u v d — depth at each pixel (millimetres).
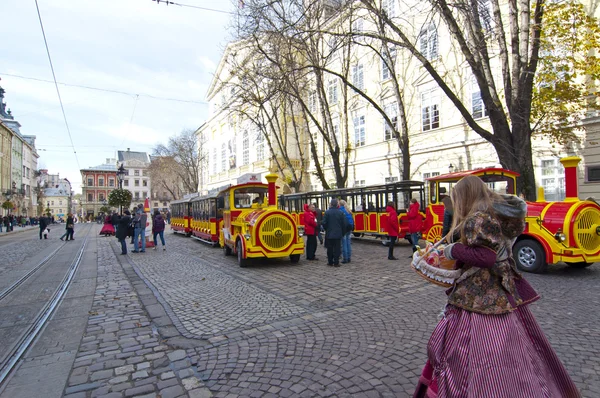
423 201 14617
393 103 22250
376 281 7719
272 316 5520
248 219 10680
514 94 10922
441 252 2428
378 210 15148
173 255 13562
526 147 10938
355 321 5121
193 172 54312
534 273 8102
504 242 2197
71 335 4945
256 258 11773
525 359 2096
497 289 2197
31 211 70750
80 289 7824
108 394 3314
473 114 17688
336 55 23547
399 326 4836
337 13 16531
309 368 3684
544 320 4875
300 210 21453
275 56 17328
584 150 13797
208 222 17141
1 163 50656
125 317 5715
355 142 25750
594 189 13547
